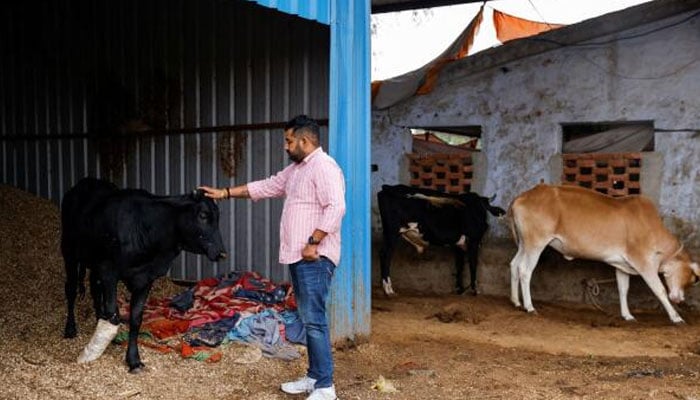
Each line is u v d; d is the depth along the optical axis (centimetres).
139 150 843
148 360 518
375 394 486
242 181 756
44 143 927
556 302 873
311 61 696
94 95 878
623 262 780
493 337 673
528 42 895
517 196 894
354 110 621
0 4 956
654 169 833
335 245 451
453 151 1013
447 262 945
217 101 774
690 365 578
